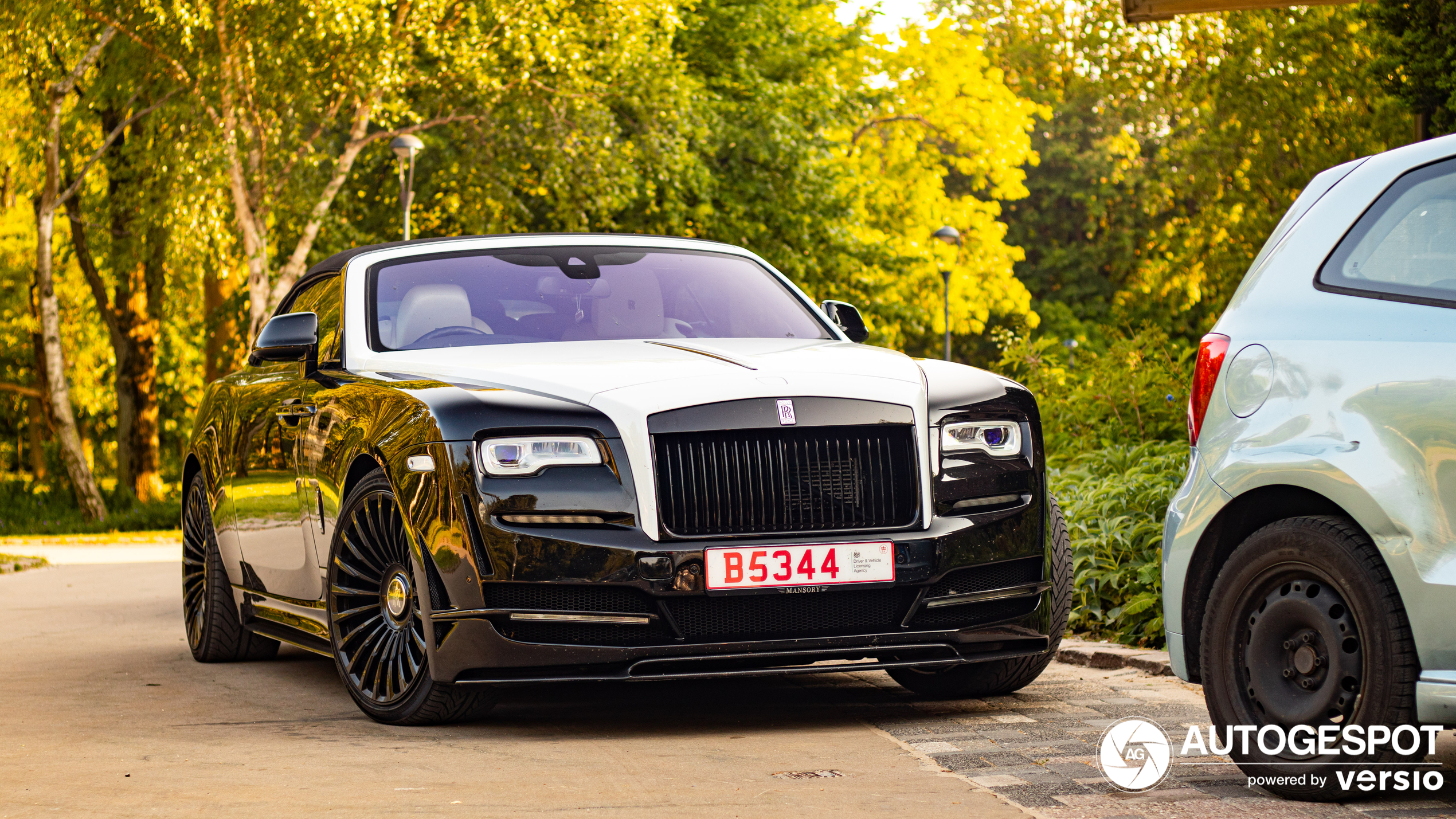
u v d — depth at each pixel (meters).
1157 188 34.78
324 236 27.27
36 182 29.31
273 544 6.30
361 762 4.49
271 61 21.58
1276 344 3.97
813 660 4.88
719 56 31.67
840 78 36.62
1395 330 3.70
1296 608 3.80
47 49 23.53
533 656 4.80
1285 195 31.91
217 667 7.13
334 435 5.55
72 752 4.73
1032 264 56.72
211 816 3.73
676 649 4.76
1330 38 29.98
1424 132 16.45
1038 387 11.02
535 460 4.83
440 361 5.56
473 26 23.77
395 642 5.20
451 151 25.92
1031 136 56.41
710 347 5.59
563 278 6.20
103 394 39.69
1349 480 3.66
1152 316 36.94
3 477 42.69
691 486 4.81
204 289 32.31
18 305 36.16
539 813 3.74
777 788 4.02
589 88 25.52
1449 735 4.71
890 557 4.87
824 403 4.94
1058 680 6.14
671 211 28.67
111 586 12.64
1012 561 5.08
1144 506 7.88
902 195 43.03
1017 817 3.63
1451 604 3.46
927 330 45.91
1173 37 32.38
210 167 22.98
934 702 5.60
